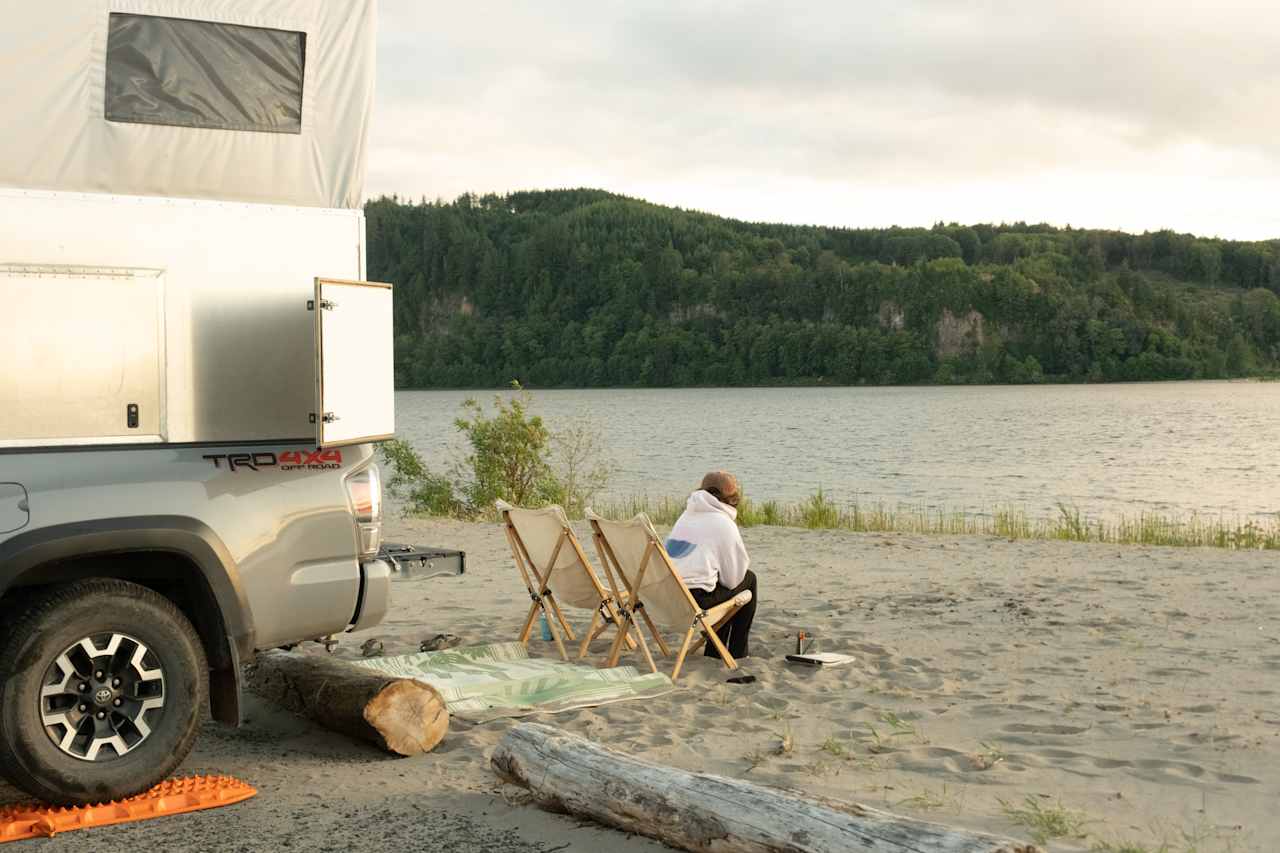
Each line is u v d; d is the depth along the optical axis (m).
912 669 7.10
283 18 5.18
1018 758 5.24
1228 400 117.25
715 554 7.27
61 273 4.66
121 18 4.84
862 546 13.65
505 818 4.45
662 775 4.20
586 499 20.53
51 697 4.42
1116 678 6.80
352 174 5.35
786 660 7.40
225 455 4.95
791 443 55.31
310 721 5.95
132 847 4.14
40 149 4.69
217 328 4.99
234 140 5.08
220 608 4.79
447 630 8.45
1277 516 24.66
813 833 3.62
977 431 66.38
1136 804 4.60
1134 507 26.92
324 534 5.13
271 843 4.19
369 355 5.21
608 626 8.49
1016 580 10.65
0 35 4.62
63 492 4.54
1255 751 5.29
